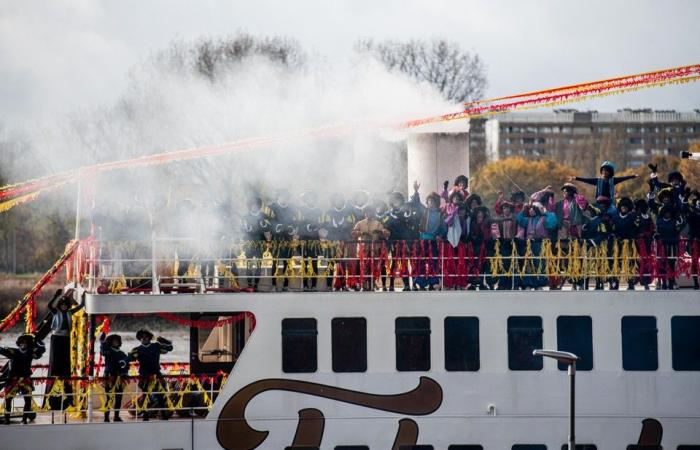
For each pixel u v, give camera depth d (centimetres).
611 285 11594
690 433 11112
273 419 10994
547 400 11031
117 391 11194
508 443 11019
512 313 11050
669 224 11506
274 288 11494
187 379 11169
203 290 11469
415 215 11594
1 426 10831
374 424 10994
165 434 10919
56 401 11588
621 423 11094
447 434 11012
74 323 12369
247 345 11006
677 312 11112
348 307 11000
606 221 11494
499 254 11406
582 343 11119
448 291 11006
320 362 10981
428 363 11025
